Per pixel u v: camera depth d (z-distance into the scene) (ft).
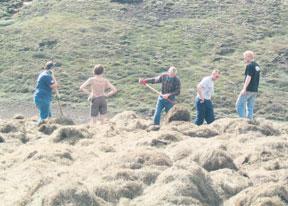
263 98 294.66
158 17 382.63
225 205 97.40
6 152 125.70
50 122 147.95
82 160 115.14
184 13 388.37
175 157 114.11
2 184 103.40
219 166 109.40
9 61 331.57
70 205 89.71
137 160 106.73
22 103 284.82
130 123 153.07
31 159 114.21
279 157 117.60
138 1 401.29
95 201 92.12
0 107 277.23
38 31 361.30
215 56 337.72
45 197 91.25
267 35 364.17
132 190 97.60
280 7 399.44
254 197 94.84
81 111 274.98
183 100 287.07
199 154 111.55
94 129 141.28
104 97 156.56
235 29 368.27
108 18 378.12
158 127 143.64
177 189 95.04
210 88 154.61
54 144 126.11
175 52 341.82
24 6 403.95
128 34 359.46
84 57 333.62
